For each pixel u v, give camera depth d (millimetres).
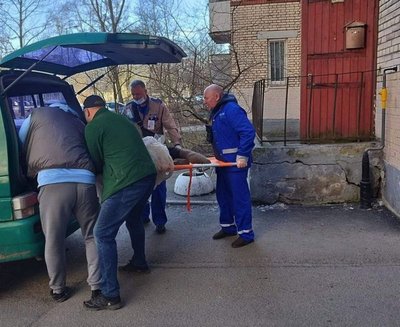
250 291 3691
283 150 6023
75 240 5211
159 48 3830
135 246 4105
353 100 6531
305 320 3195
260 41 14812
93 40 3324
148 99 5324
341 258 4273
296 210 5887
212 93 4645
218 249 4680
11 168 3457
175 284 3895
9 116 3492
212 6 13422
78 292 3838
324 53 6586
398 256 4258
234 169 4582
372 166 5938
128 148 3492
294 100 14148
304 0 6551
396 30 5480
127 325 3234
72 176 3479
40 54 4020
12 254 3486
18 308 3578
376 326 3082
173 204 6477
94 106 3598
